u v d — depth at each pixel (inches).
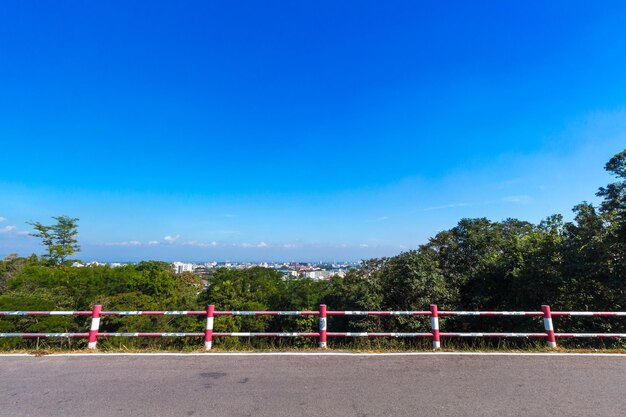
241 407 181.2
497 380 221.8
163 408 180.2
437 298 471.8
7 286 756.6
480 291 506.3
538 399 190.7
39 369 245.6
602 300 426.3
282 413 173.8
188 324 606.5
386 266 519.5
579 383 216.4
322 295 580.4
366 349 305.1
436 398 192.4
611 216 454.9
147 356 279.6
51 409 179.6
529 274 451.5
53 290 689.6
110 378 227.0
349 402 187.0
